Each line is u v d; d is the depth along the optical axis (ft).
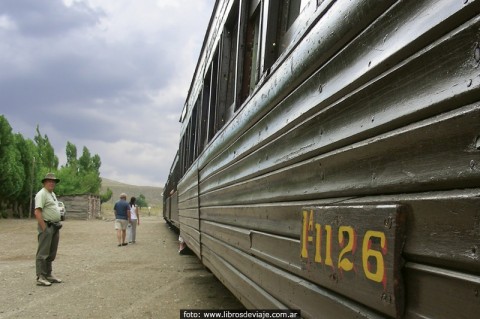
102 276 32.35
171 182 64.95
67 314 21.47
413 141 4.85
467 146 4.09
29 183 131.75
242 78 14.64
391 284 4.91
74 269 35.96
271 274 9.91
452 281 4.18
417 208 4.70
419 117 4.82
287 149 9.02
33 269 35.78
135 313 21.50
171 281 30.12
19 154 123.13
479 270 3.91
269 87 10.41
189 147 32.14
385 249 5.07
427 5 4.75
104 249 51.90
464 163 4.12
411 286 4.76
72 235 73.67
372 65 5.74
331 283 6.47
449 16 4.37
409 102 4.97
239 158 13.43
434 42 4.62
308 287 7.59
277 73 9.84
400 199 5.03
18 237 68.59
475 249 3.92
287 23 10.73
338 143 6.68
